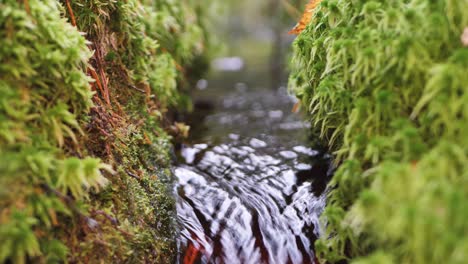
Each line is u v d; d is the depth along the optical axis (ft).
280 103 11.87
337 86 4.98
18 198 3.92
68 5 5.49
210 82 15.17
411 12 4.36
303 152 7.81
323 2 5.44
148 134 6.72
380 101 4.41
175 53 9.86
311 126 7.42
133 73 6.92
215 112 11.00
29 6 4.34
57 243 4.19
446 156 3.79
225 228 5.83
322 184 6.52
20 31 4.21
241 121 10.13
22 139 4.11
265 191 6.56
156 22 8.98
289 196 6.40
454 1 4.23
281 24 15.84
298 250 5.46
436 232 3.45
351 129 4.65
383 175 3.84
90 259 4.44
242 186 6.73
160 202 5.81
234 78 16.11
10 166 3.87
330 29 5.46
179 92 10.33
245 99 12.51
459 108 3.94
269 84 14.80
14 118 4.11
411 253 3.77
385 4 4.68
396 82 4.46
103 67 6.15
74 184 4.30
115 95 6.33
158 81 7.78
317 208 5.89
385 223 3.78
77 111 4.86
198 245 5.55
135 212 5.17
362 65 4.57
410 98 4.40
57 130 4.42
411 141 4.07
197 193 6.51
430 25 4.25
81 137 4.91
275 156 7.78
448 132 4.02
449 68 3.94
